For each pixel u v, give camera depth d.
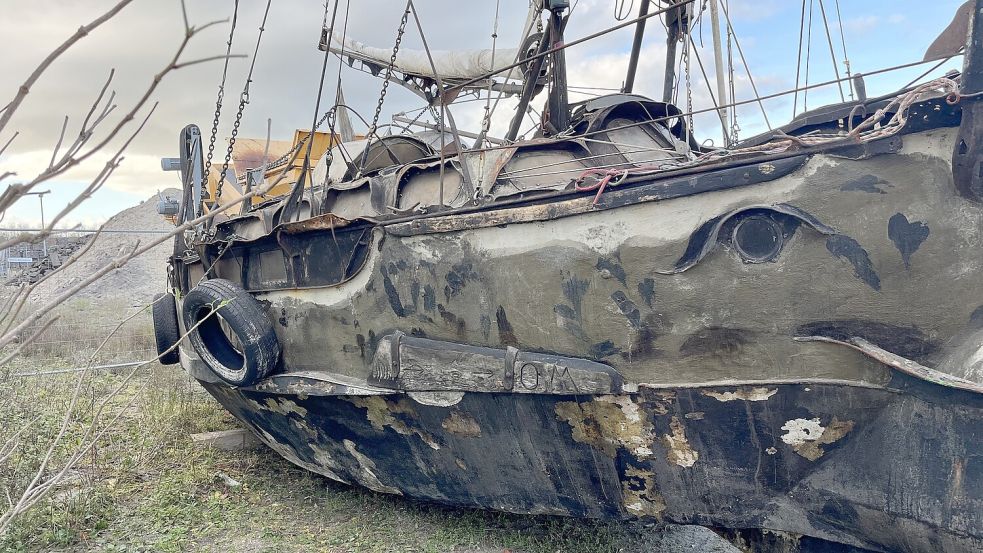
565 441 4.04
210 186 10.91
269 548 4.66
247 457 6.67
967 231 3.10
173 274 6.96
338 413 4.84
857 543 3.63
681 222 3.46
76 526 4.79
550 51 4.15
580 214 3.67
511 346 4.00
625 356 3.68
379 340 4.51
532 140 4.56
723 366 3.53
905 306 3.23
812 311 3.35
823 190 3.25
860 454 3.40
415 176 4.84
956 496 3.10
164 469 6.15
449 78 7.96
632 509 4.16
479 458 4.41
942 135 3.10
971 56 2.97
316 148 9.91
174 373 9.72
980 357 2.97
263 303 5.27
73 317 13.45
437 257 4.16
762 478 3.70
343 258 4.62
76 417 6.79
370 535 4.91
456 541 4.80
